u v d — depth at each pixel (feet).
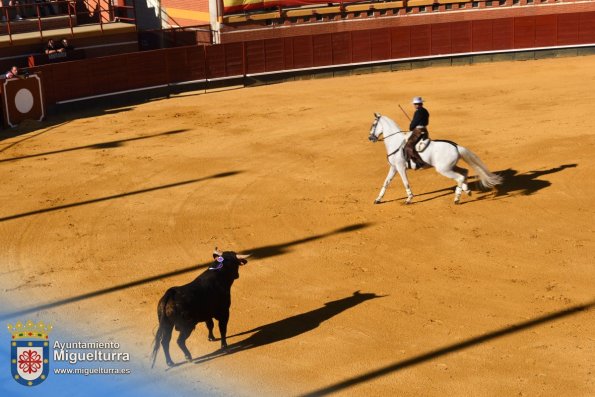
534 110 96.43
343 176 74.74
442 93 109.91
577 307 47.50
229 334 45.70
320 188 71.61
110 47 124.98
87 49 122.31
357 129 91.91
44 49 118.62
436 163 63.57
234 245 59.26
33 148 90.74
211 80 122.31
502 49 130.31
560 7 130.00
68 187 75.36
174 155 84.69
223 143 88.79
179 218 65.46
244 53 123.34
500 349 42.96
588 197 65.92
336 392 39.34
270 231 61.77
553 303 48.16
